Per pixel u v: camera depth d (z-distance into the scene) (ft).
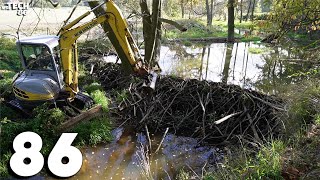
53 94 30.48
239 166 21.89
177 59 65.26
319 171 18.43
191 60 64.85
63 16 82.53
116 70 45.96
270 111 31.17
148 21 44.60
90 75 44.50
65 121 29.30
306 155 20.68
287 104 30.12
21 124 28.48
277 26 18.99
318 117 25.53
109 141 30.35
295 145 22.59
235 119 31.40
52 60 30.45
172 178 25.13
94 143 29.60
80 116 29.66
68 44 29.94
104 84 43.42
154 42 43.32
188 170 26.17
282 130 26.68
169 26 101.09
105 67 47.52
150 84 28.63
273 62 61.77
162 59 64.80
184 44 81.82
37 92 29.86
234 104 32.83
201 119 32.91
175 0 120.37
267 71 56.13
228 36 87.76
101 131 30.48
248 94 33.17
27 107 30.91
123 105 35.99
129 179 25.16
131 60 29.71
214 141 30.32
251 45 83.05
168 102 34.73
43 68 30.94
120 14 29.37
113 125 33.30
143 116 33.47
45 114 29.01
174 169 26.40
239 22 122.01
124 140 30.81
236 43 86.12
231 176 20.18
